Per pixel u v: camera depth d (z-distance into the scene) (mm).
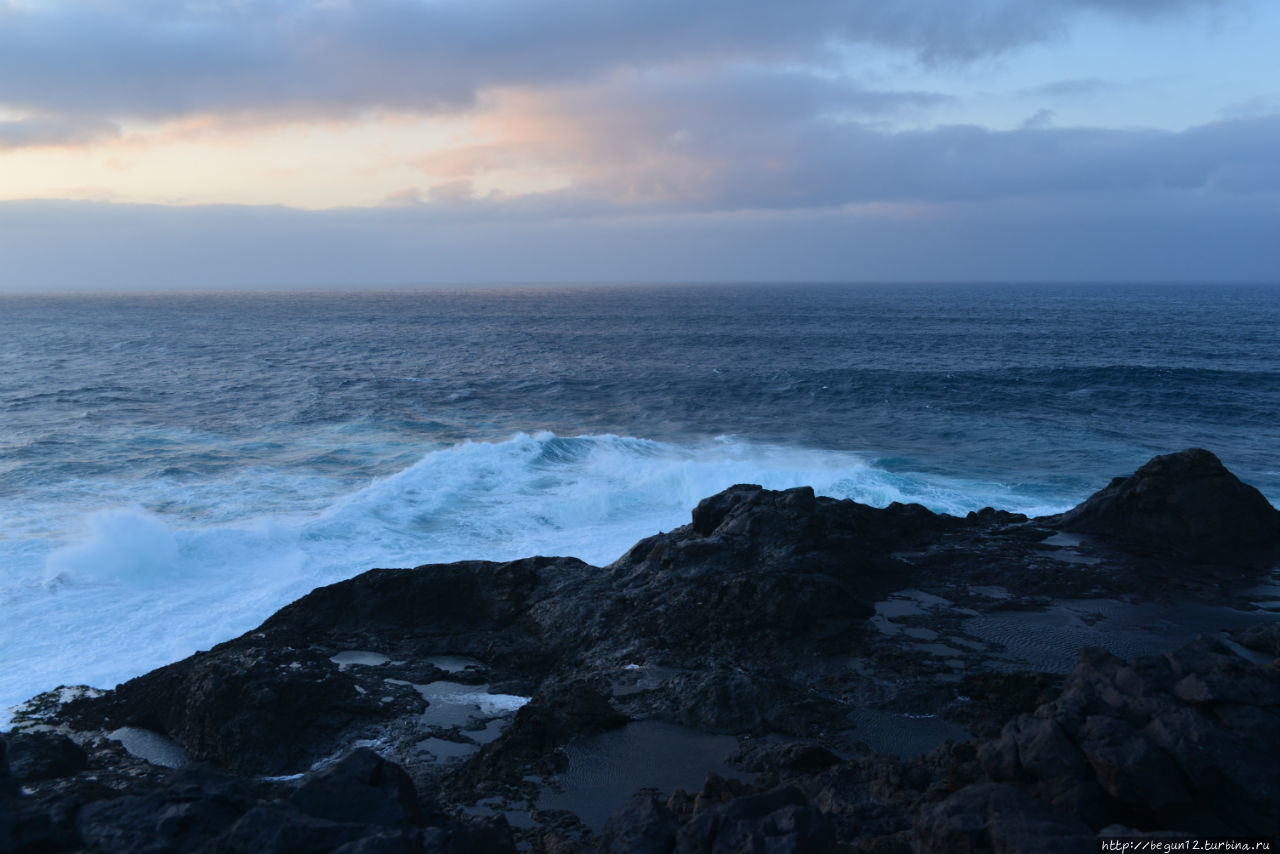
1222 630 15125
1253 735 8320
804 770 10891
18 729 13797
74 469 32531
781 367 73312
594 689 13680
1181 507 20250
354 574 21359
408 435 42531
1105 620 15672
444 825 7984
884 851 7859
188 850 7027
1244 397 55500
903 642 14703
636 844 7457
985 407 53094
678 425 47750
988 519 22703
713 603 15672
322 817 7305
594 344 96938
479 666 15664
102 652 17297
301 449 38094
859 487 30594
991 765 8562
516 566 17891
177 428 42406
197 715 13000
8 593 19859
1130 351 87062
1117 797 7762
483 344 97125
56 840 7195
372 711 13531
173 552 22031
